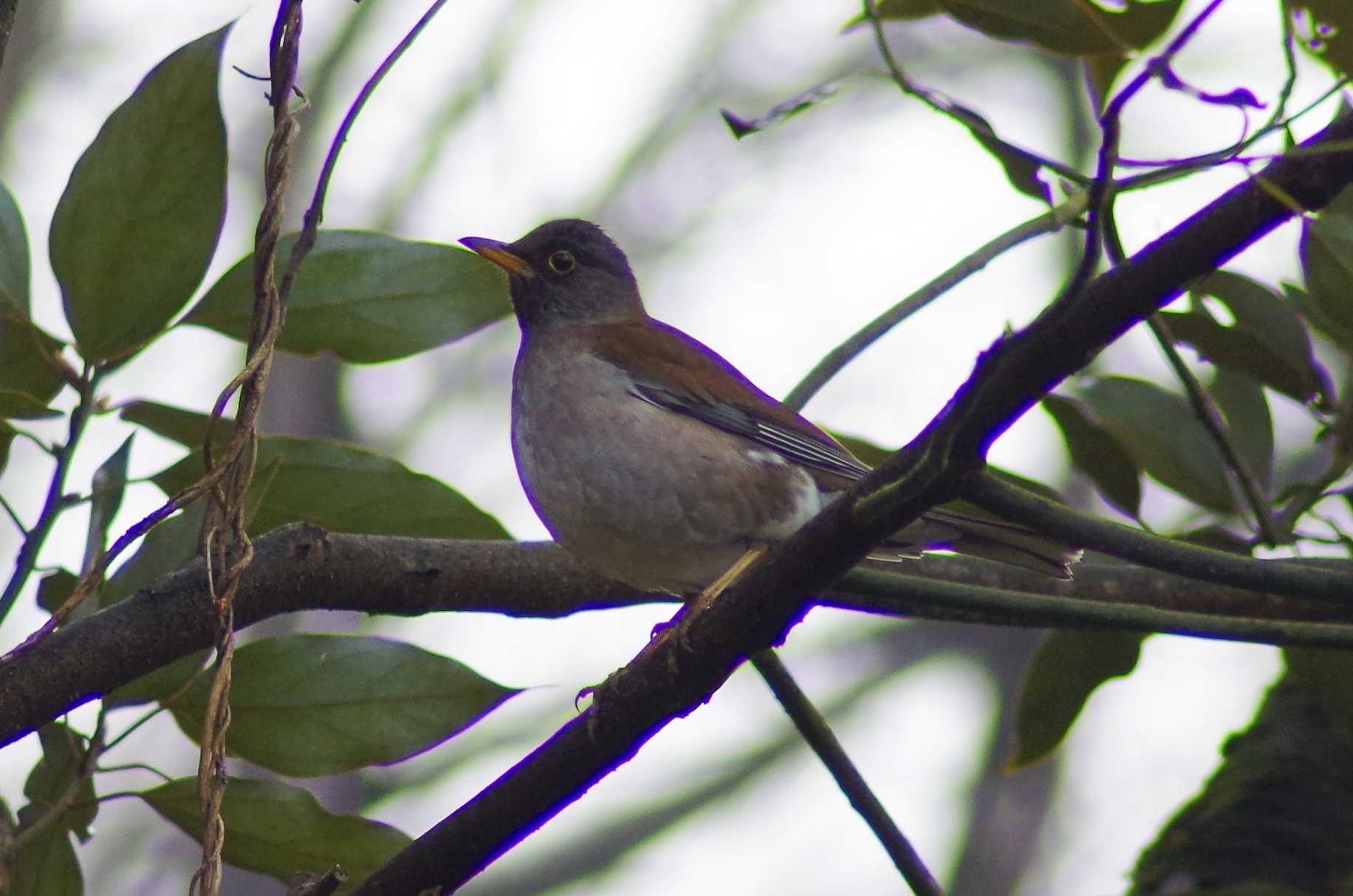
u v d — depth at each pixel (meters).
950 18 7.85
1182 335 8.95
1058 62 23.20
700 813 23.08
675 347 10.27
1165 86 6.46
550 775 7.27
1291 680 10.20
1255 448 9.31
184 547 7.67
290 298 7.40
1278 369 8.85
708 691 7.18
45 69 18.59
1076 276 5.60
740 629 6.92
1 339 7.21
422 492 7.98
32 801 7.33
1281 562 6.41
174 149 7.03
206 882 6.23
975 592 7.21
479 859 7.36
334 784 20.22
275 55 6.75
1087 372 10.25
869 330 8.78
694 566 9.72
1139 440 9.27
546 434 9.80
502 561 8.76
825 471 10.00
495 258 11.70
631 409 9.66
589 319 11.45
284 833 7.45
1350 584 6.38
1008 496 6.28
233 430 7.42
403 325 7.55
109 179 7.01
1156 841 9.77
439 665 7.46
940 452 6.12
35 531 6.98
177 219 7.09
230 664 6.56
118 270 7.10
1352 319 8.62
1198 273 5.73
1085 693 9.77
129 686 7.46
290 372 20.78
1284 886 8.96
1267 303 8.81
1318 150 5.57
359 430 20.95
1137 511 9.45
